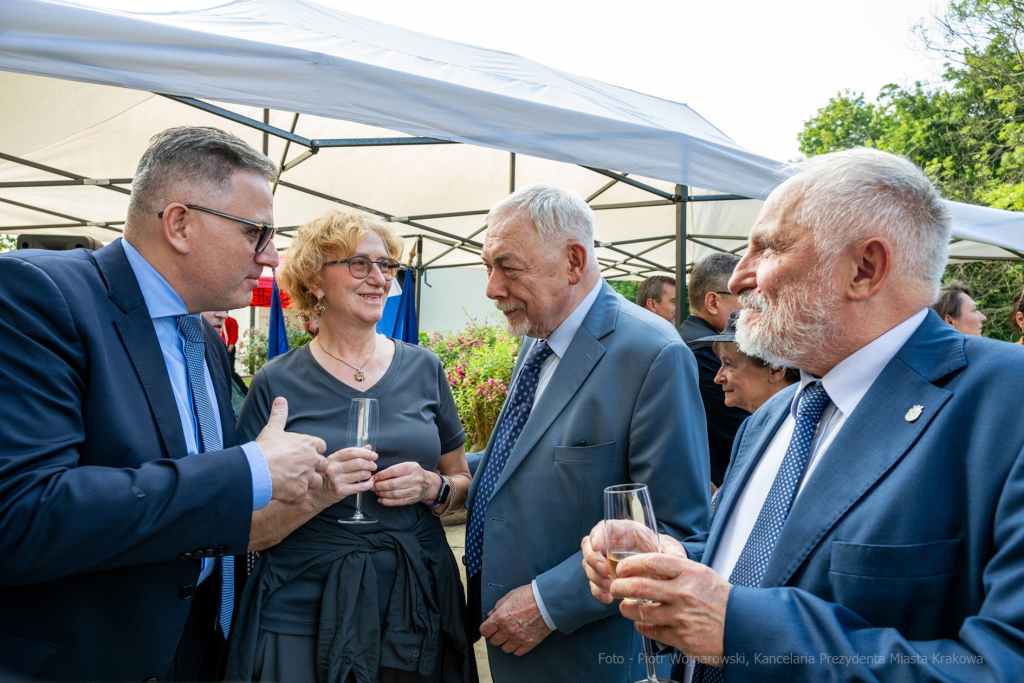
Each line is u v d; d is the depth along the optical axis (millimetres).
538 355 1960
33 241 2924
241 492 1299
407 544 1869
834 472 1033
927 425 972
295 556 1826
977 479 894
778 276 1125
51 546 1110
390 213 7934
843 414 1113
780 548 1045
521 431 1889
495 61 4836
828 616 890
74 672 1254
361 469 1690
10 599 1226
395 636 1789
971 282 15820
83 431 1278
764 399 2271
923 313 1093
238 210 1521
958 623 897
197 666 1601
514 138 3207
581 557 1634
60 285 1308
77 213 7504
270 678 1725
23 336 1197
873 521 951
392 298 5125
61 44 2250
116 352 1384
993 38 16594
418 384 2170
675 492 1632
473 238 8930
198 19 3330
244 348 10367
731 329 2291
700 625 933
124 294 1438
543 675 1677
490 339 7309
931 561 906
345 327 2076
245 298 1641
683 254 5914
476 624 1951
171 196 1473
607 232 8195
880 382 1052
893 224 1056
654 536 1142
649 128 3469
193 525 1246
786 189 1151
